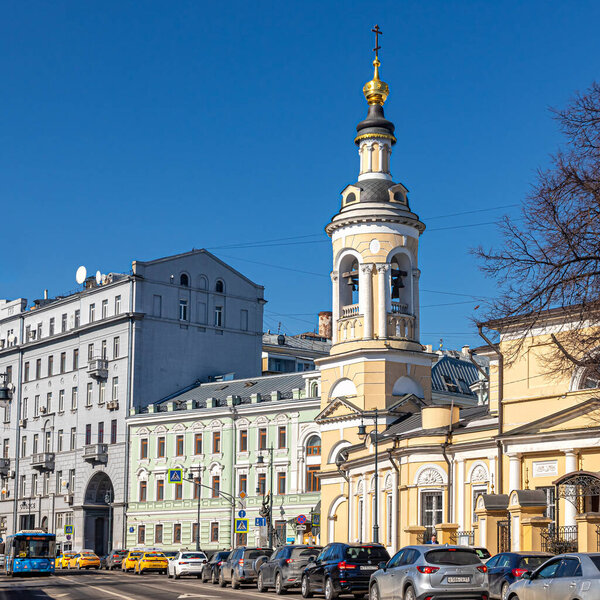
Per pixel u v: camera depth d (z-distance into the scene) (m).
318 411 79.06
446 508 46.50
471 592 25.36
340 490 62.00
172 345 94.12
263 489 82.19
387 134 64.94
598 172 26.42
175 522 87.12
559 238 26.42
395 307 63.19
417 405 61.97
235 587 44.84
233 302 99.25
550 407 41.28
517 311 27.36
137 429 91.12
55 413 101.06
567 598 21.11
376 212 62.75
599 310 26.66
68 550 96.25
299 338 115.50
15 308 110.62
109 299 95.69
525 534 35.72
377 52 66.06
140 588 45.16
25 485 104.38
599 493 36.19
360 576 32.59
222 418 85.38
